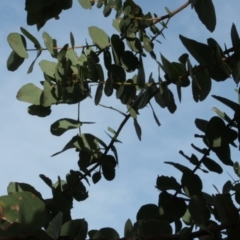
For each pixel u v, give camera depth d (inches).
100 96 85.1
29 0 74.7
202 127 81.4
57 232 60.7
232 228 66.3
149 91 82.5
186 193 75.5
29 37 83.8
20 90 85.2
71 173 86.6
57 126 86.4
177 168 77.0
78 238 64.4
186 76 77.1
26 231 60.4
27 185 77.6
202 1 73.9
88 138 86.4
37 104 85.7
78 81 85.6
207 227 66.4
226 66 74.8
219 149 77.4
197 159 78.6
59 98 86.2
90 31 87.7
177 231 76.4
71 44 86.9
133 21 88.6
